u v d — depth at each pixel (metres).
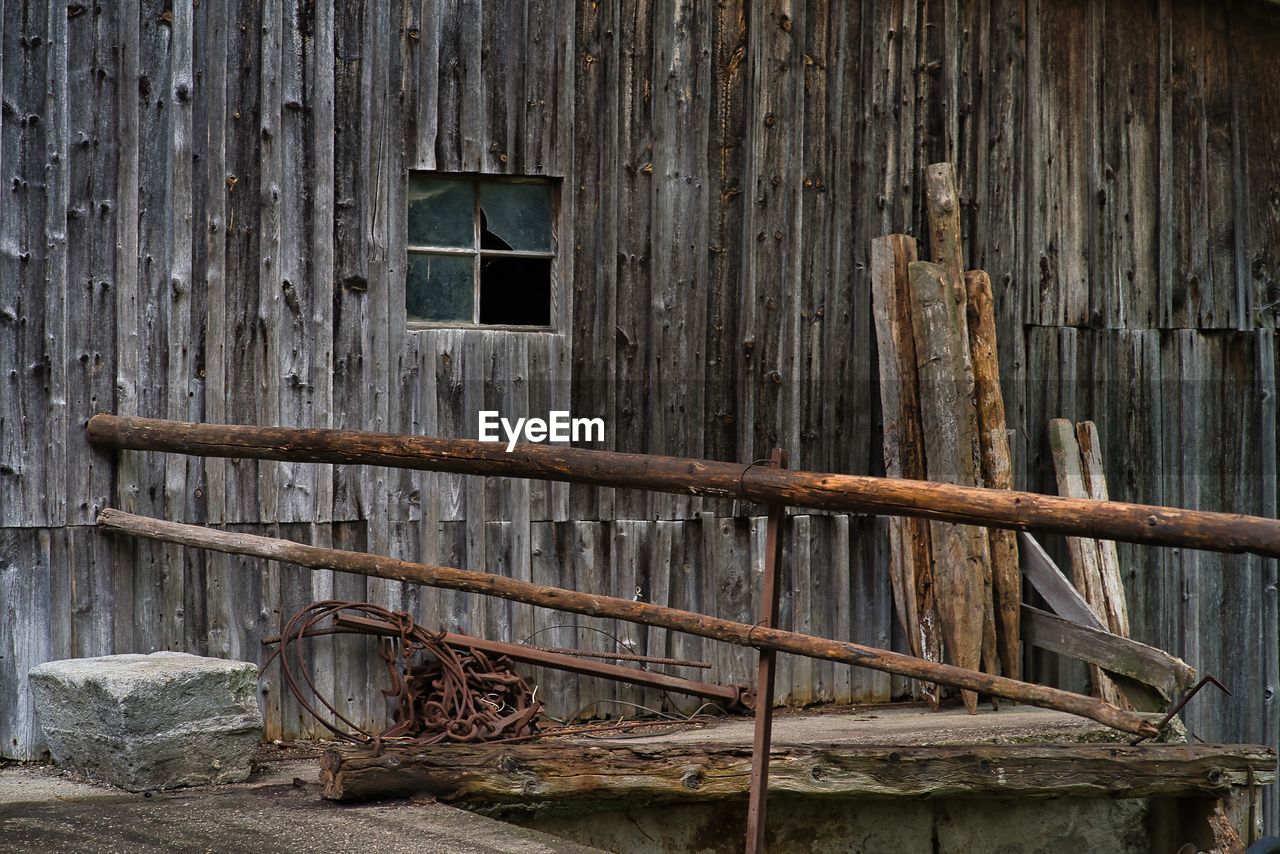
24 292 6.01
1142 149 8.31
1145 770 6.28
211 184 6.32
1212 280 8.51
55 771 5.73
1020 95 7.98
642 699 7.02
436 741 5.80
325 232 6.51
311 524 6.49
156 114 6.23
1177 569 8.33
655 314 7.09
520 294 7.07
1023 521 4.38
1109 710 5.03
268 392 6.39
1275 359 8.70
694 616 5.35
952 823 6.54
